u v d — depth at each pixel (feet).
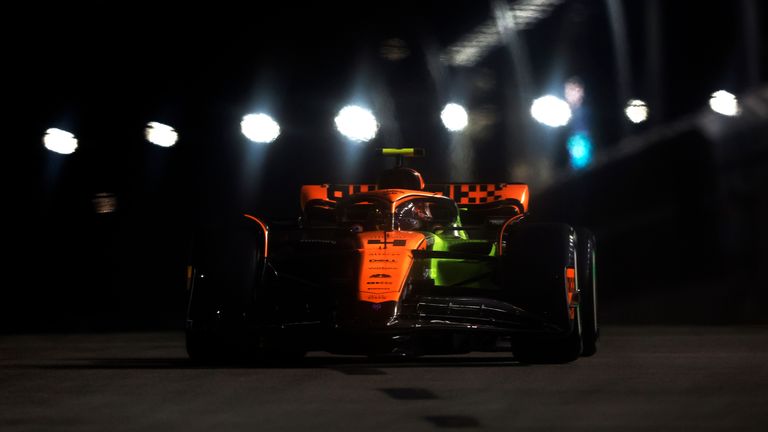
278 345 94.38
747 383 78.59
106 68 170.50
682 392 73.56
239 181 163.84
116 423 61.62
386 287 91.91
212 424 61.00
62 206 170.81
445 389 76.18
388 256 94.53
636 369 89.86
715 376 83.46
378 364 98.53
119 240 170.19
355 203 104.94
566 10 261.85
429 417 62.90
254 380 82.74
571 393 73.46
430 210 109.19
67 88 170.09
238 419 62.69
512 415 63.46
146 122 167.32
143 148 167.84
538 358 98.32
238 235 97.14
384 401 69.92
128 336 140.97
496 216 108.78
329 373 88.22
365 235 97.71
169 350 115.85
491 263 107.04
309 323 91.91
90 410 66.64
